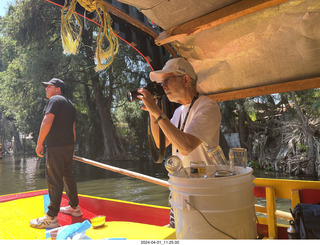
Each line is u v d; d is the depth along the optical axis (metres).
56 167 2.75
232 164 1.10
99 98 21.30
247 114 13.77
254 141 13.51
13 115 31.95
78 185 12.52
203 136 1.44
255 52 1.96
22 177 15.75
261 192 2.00
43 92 20.28
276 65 1.98
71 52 1.59
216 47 2.00
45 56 19.33
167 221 2.93
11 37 24.78
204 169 1.06
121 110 21.94
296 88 2.05
